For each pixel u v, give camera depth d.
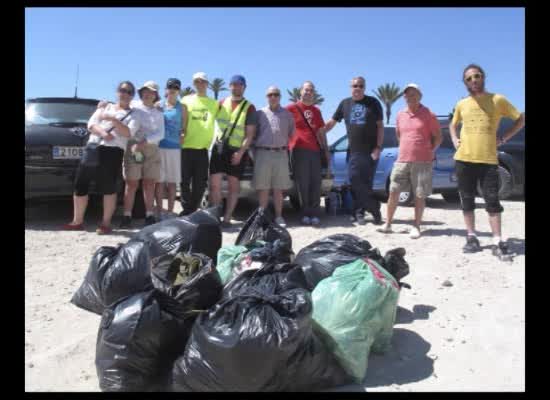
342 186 9.19
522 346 3.75
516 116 5.99
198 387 2.87
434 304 4.58
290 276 3.57
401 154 7.14
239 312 2.92
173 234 4.75
